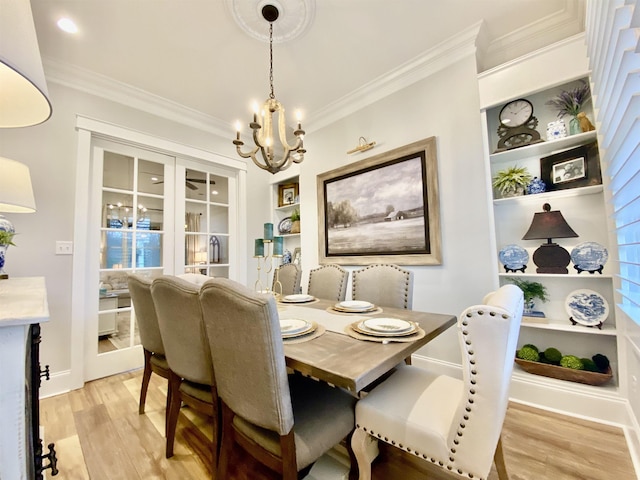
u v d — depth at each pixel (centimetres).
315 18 199
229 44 220
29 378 87
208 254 346
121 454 150
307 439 100
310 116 339
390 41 224
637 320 128
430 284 246
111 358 260
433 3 192
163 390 227
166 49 223
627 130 123
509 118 220
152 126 296
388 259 273
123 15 190
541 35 220
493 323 85
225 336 100
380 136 286
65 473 137
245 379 98
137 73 252
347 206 310
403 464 140
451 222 234
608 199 171
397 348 113
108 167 271
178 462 144
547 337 207
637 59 103
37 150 224
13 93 83
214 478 122
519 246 214
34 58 68
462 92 231
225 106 312
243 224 377
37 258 220
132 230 283
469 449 91
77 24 196
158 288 135
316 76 265
